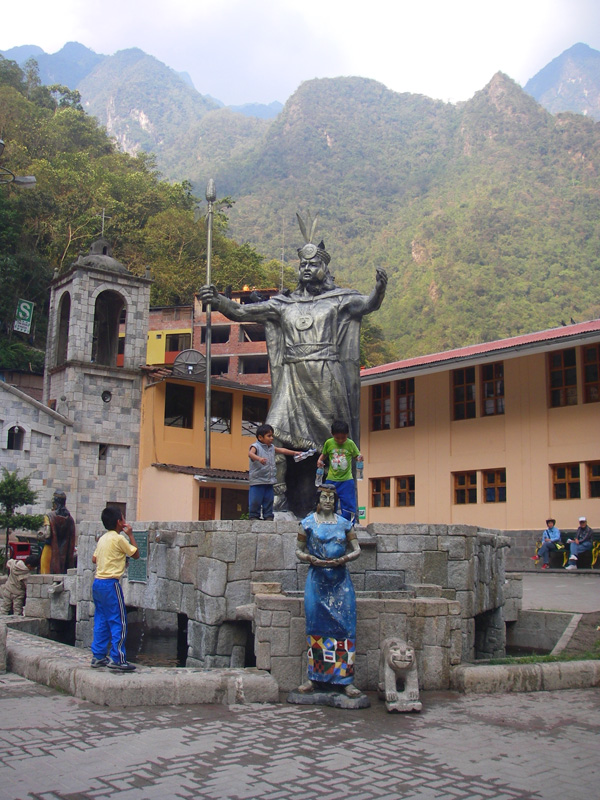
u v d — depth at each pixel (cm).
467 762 607
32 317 4762
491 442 2811
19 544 1817
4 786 543
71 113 7656
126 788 540
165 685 788
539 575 2291
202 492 3228
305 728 699
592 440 2511
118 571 872
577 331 2622
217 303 1334
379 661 836
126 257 6003
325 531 812
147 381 3284
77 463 3086
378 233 12850
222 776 565
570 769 593
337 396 1311
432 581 1099
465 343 8912
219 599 980
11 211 4919
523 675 875
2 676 940
